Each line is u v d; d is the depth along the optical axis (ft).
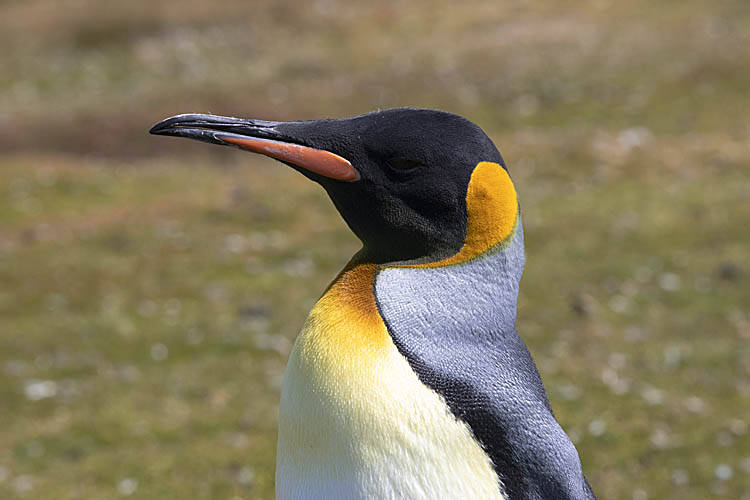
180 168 107.96
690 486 47.29
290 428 17.52
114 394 56.70
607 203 88.07
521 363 17.69
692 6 151.33
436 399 16.57
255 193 92.32
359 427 16.56
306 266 76.64
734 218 82.58
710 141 105.81
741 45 131.44
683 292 69.67
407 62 139.44
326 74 139.03
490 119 119.34
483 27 152.87
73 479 48.24
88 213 88.33
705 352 60.90
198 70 145.18
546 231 81.46
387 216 17.37
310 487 17.11
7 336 63.98
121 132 120.57
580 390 56.44
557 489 16.88
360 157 17.19
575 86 125.59
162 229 83.56
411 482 16.39
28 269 74.64
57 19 163.84
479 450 16.49
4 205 89.71
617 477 48.03
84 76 145.69
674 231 80.59
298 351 17.80
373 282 17.76
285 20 163.84
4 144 119.14
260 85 134.62
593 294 69.82
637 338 63.26
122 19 161.38
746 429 51.96
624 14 151.74
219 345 62.90
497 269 17.48
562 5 159.22
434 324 17.06
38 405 55.42
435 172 17.03
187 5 166.91
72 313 67.82
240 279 73.72
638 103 118.93
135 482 47.98
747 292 69.10
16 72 148.25
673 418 53.21
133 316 67.36
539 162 99.30
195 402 55.93
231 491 47.24
